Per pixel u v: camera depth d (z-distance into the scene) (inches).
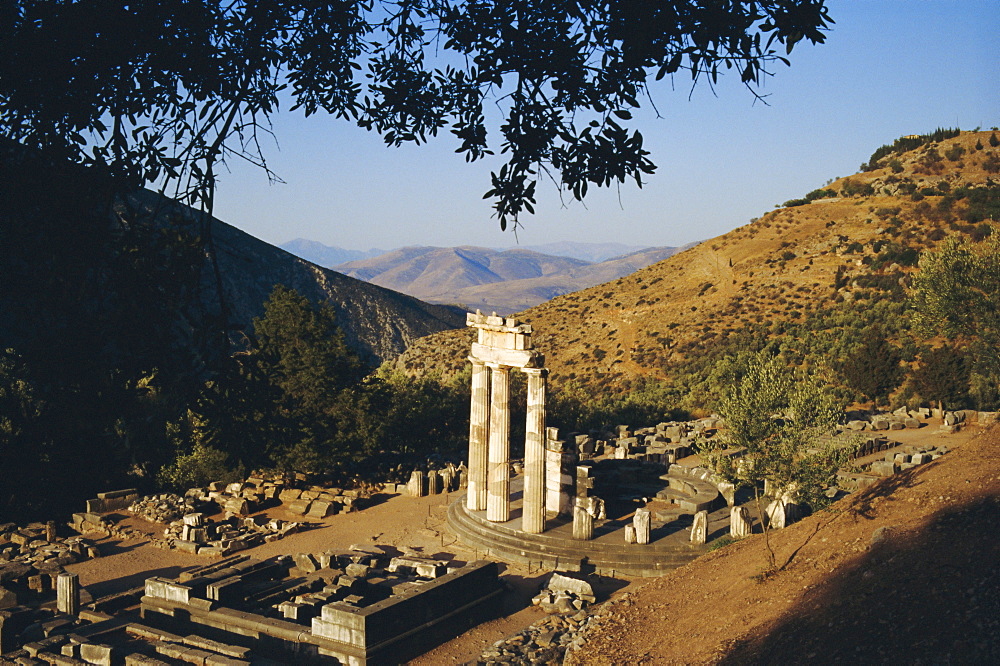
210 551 1307.8
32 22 278.5
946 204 4539.9
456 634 991.0
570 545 1238.9
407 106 386.0
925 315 1804.9
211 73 305.1
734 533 1194.6
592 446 1993.1
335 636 888.9
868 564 799.1
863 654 647.1
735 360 3262.8
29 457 287.1
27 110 281.9
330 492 1638.8
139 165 291.7
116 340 284.7
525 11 329.1
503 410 1349.7
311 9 338.0
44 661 874.8
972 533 772.6
